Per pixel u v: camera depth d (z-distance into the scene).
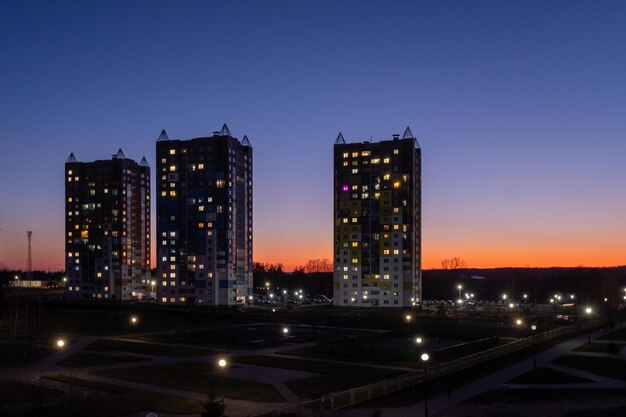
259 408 54.75
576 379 67.25
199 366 78.69
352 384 65.88
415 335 116.25
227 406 55.25
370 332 123.06
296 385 65.19
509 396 58.53
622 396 58.88
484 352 77.44
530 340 93.69
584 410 53.09
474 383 64.62
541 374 70.00
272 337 114.62
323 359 84.75
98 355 89.94
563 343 98.88
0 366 78.88
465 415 51.06
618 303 199.88
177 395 59.94
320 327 135.25
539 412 52.31
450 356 85.31
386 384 58.56
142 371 74.69
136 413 52.31
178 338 113.94
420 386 62.66
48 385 65.38
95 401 57.03
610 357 83.31
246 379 68.94
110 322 150.50
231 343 102.56
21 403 56.31
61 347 98.75
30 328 135.88
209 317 164.88
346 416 49.88
